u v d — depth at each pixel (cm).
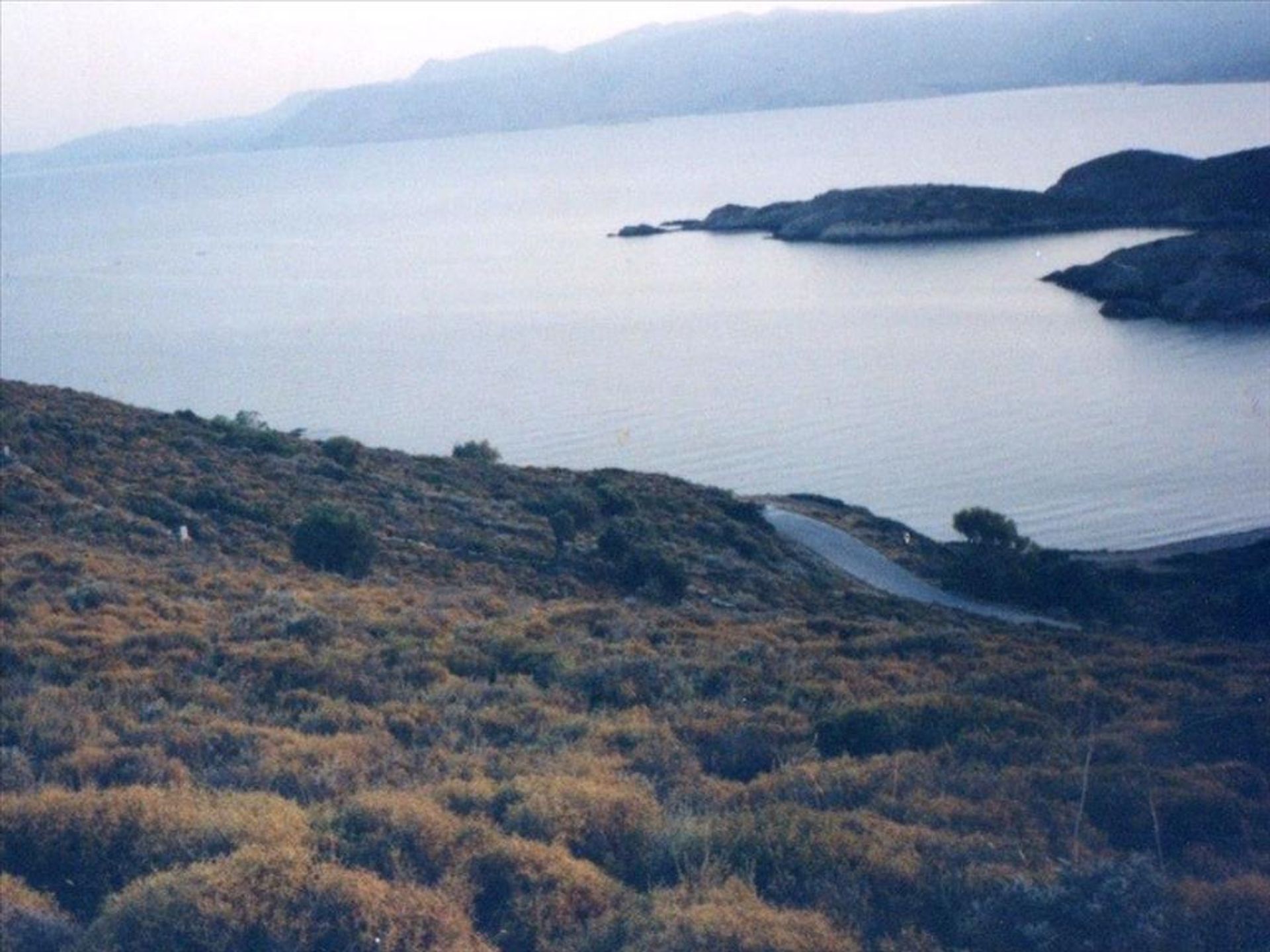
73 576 2028
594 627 1922
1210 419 7338
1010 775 981
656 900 716
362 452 4400
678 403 8706
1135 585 3912
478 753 1073
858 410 8250
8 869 782
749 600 2906
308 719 1202
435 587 2616
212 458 3772
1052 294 12275
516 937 695
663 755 1074
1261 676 1571
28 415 3647
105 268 19000
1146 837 870
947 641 1814
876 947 679
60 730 1105
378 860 759
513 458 7388
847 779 971
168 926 663
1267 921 688
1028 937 679
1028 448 6988
